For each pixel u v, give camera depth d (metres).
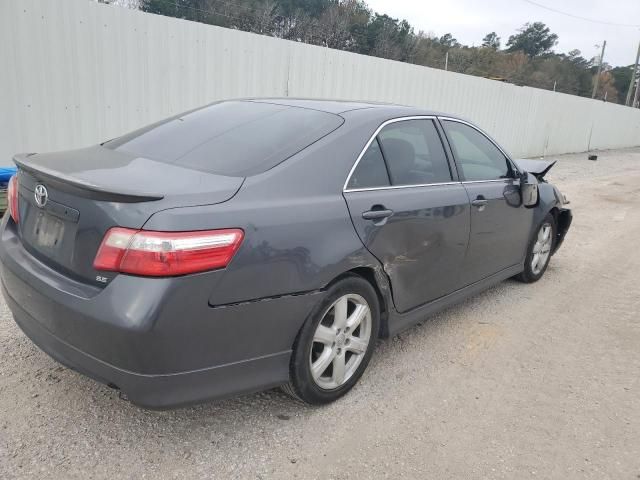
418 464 2.55
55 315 2.34
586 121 23.14
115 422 2.70
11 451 2.43
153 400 2.24
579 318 4.50
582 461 2.64
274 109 3.31
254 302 2.41
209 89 8.04
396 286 3.21
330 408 2.95
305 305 2.62
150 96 7.36
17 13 5.98
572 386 3.37
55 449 2.47
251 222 2.39
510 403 3.13
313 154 2.81
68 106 6.59
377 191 3.08
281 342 2.58
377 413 2.94
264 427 2.75
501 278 4.58
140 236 2.15
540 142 19.52
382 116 3.32
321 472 2.45
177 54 7.54
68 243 2.38
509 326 4.24
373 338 3.12
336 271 2.72
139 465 2.41
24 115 6.24
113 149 3.13
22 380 2.98
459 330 4.11
